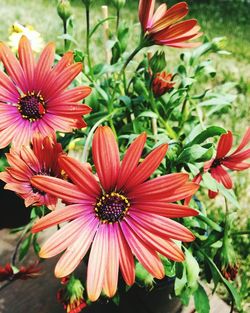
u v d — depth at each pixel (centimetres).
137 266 17
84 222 14
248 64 58
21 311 23
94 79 22
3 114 16
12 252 25
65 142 21
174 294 20
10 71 16
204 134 17
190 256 17
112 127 19
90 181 13
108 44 23
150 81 20
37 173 16
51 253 13
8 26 65
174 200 13
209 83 50
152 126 21
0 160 21
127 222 14
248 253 28
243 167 18
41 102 16
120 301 21
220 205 33
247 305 25
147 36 17
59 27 64
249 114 44
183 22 16
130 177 14
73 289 17
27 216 26
